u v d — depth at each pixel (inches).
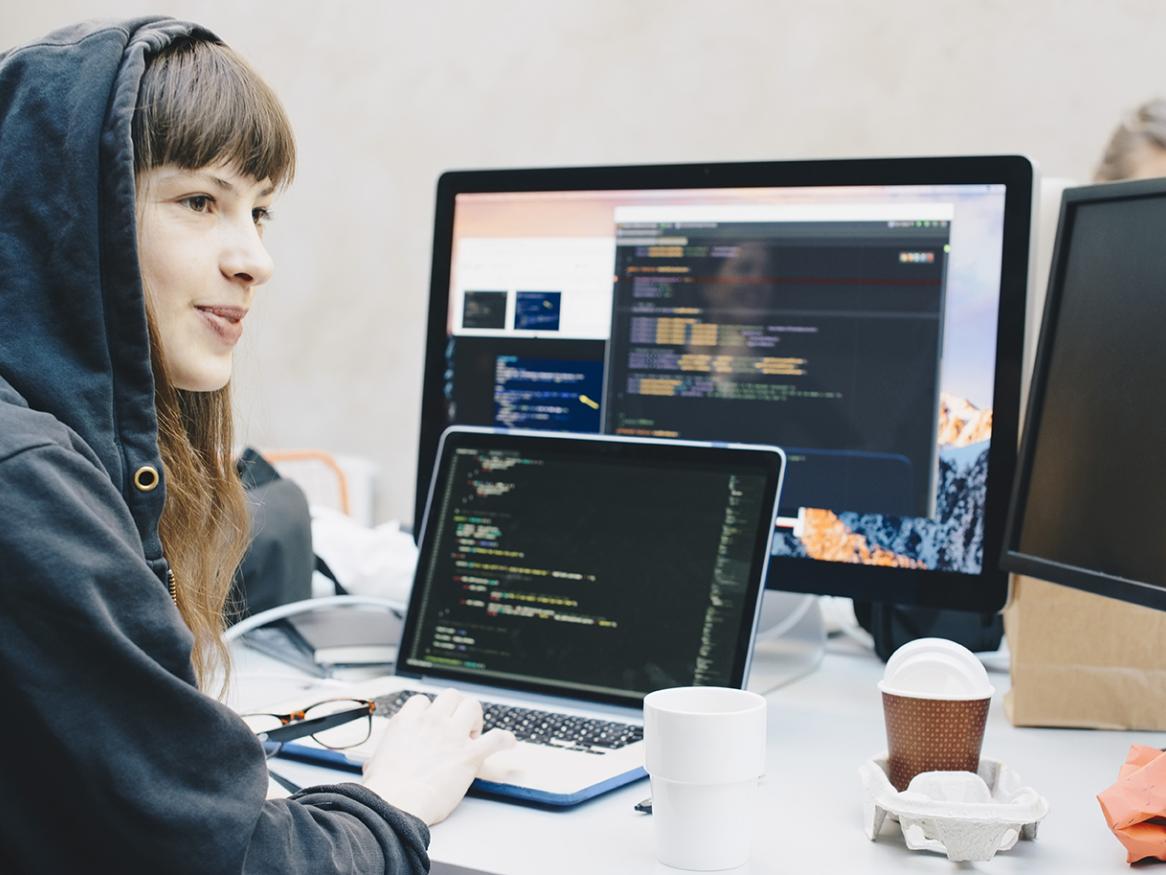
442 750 35.0
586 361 54.8
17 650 25.0
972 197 48.9
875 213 50.3
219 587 41.5
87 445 28.9
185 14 149.5
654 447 47.6
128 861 26.2
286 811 28.6
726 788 30.0
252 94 33.6
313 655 51.5
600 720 42.7
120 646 25.7
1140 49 116.0
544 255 55.4
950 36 121.5
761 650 55.9
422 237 142.0
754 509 45.1
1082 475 40.8
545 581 47.8
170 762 26.3
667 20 131.3
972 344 48.8
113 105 30.4
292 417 147.6
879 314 50.2
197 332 33.1
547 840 32.4
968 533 48.4
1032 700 44.2
